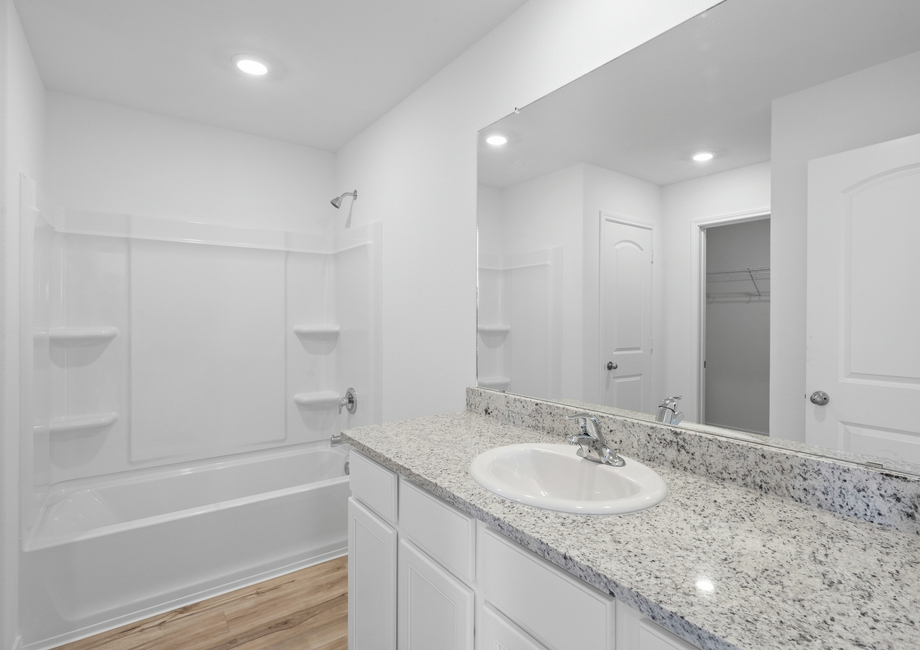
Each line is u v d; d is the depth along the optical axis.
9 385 1.60
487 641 1.00
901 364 0.89
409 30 1.92
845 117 0.96
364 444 1.49
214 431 2.90
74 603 1.80
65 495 2.36
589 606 0.77
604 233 1.47
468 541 1.04
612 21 1.43
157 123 2.72
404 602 1.30
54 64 2.17
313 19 1.86
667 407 1.30
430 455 1.37
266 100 2.55
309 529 2.35
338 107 2.62
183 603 2.02
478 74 1.98
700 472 1.18
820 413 1.01
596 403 1.50
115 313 2.59
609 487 1.18
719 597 0.66
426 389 2.33
